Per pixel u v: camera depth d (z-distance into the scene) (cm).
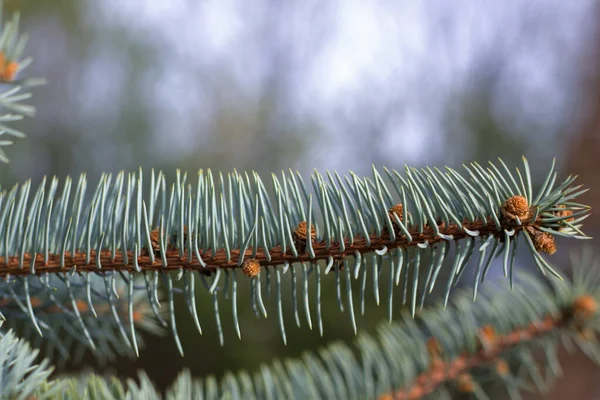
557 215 31
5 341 32
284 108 208
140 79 165
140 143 161
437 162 197
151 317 42
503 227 31
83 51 159
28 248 32
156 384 118
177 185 32
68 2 153
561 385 104
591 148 158
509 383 44
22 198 32
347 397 41
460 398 50
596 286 45
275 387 40
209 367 119
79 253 32
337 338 110
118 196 32
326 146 204
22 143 139
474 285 31
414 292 31
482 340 43
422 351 44
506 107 191
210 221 32
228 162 193
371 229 32
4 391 31
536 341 44
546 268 30
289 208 32
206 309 116
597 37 177
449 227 31
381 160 199
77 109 157
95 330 39
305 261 32
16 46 33
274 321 118
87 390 32
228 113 198
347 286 32
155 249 32
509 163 183
